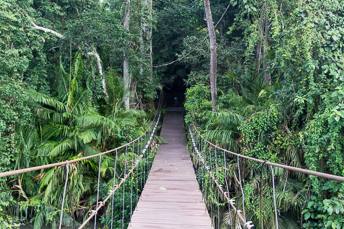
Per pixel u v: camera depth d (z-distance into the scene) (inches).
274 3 302.5
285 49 275.1
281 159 288.4
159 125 658.2
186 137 562.9
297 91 281.0
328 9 262.8
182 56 534.3
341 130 239.0
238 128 321.1
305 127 267.4
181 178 308.2
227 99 421.4
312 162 246.8
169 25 654.5
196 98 480.1
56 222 309.3
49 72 424.2
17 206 302.7
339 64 252.1
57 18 442.0
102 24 413.1
